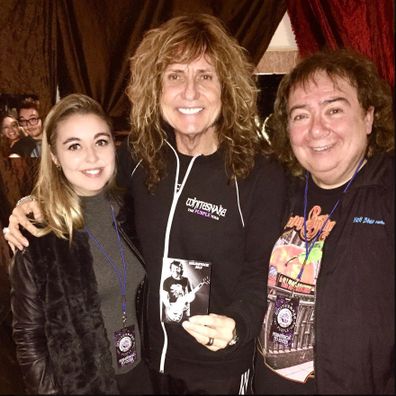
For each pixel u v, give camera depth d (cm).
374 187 130
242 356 158
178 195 158
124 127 292
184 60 146
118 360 154
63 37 284
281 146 154
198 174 158
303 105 135
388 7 278
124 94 290
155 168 161
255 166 155
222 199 155
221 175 156
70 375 139
